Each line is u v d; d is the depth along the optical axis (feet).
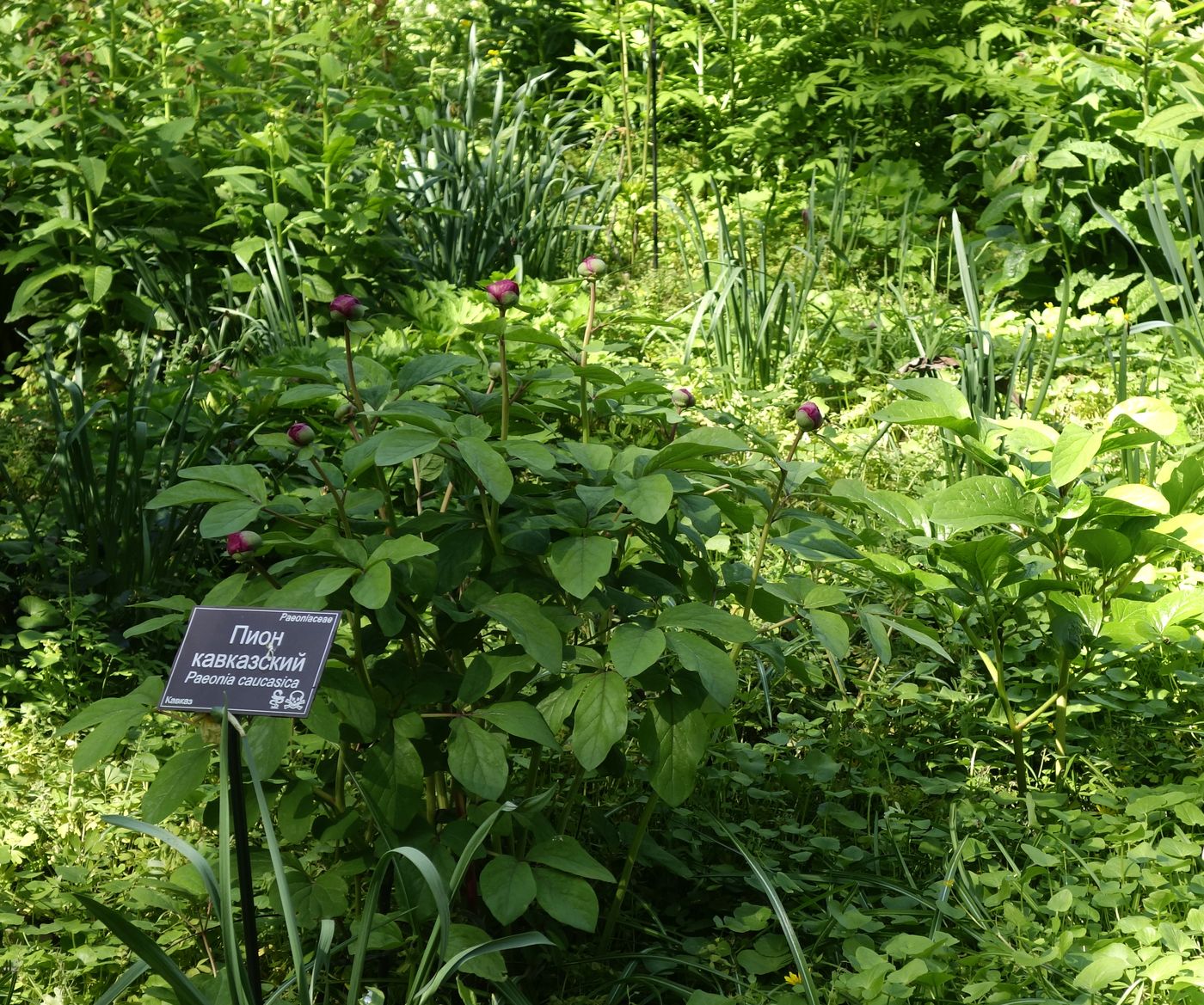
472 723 6.69
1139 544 9.64
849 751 10.05
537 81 25.58
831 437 14.96
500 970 6.55
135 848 8.79
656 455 7.06
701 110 25.70
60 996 7.09
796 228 22.39
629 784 9.37
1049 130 19.97
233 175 17.81
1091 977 6.97
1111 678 10.59
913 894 8.37
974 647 10.13
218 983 6.59
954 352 17.15
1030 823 9.12
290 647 6.09
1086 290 19.48
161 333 17.88
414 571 6.91
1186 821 8.63
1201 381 15.81
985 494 9.62
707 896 8.70
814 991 6.95
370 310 18.48
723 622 6.82
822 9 23.94
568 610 7.30
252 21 22.89
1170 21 18.39
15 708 10.63
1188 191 18.98
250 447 13.43
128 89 18.80
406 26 28.55
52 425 14.56
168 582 11.88
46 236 17.75
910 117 23.53
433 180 20.30
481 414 7.90
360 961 5.98
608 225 22.62
